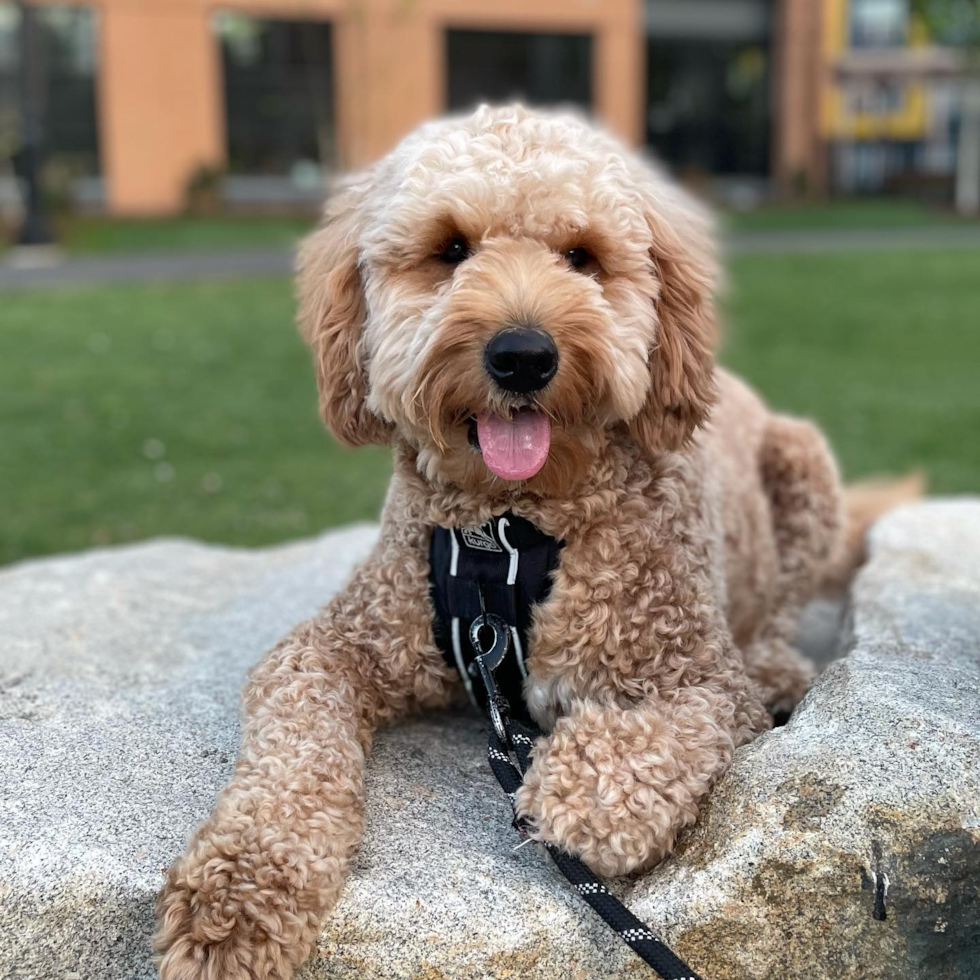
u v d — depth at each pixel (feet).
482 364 1.72
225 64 18.38
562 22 19.29
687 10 20.93
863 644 2.05
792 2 21.29
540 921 1.54
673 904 1.52
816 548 2.69
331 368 2.02
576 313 1.74
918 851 1.51
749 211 19.67
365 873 1.60
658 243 1.97
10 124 17.19
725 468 2.33
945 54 20.52
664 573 1.82
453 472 1.83
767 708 2.25
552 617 1.80
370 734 1.90
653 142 21.62
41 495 4.87
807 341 8.37
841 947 1.52
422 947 1.51
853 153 23.27
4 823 1.71
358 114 18.40
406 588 1.89
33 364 7.29
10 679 2.24
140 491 4.96
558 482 1.80
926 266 12.14
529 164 1.83
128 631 2.53
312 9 18.08
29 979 1.62
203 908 1.49
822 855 1.50
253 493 4.96
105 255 13.11
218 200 18.13
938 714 1.69
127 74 17.63
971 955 1.52
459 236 1.85
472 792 1.82
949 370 7.37
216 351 7.82
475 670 1.89
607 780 1.58
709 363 1.98
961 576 2.56
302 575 2.93
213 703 2.13
